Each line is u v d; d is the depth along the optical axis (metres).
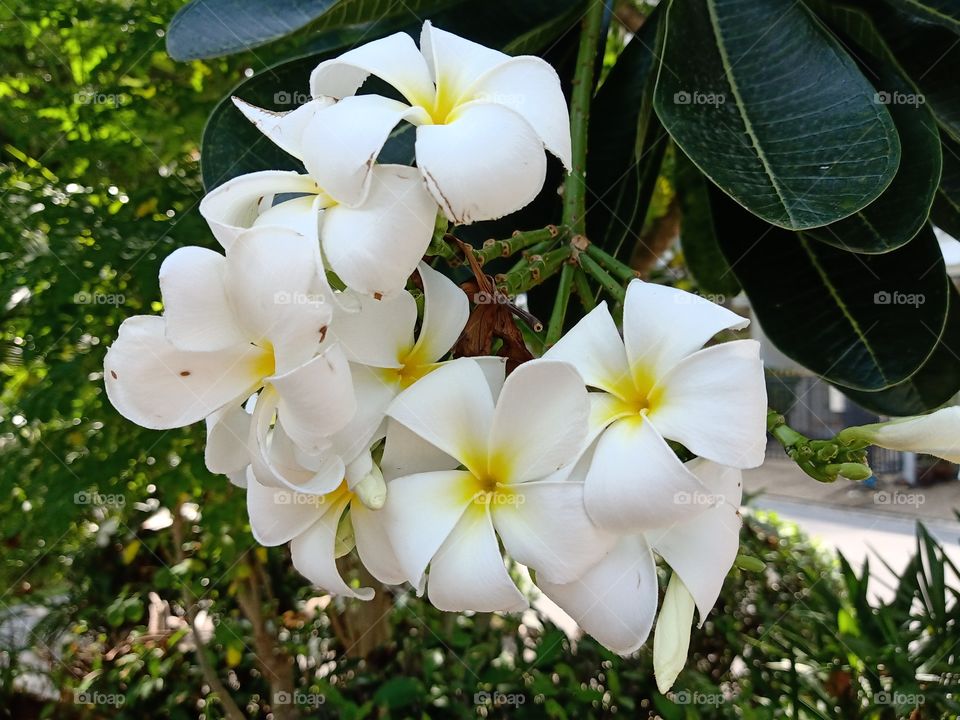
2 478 0.87
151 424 0.24
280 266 0.21
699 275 0.63
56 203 0.83
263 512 0.26
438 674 0.94
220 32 0.36
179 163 0.86
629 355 0.23
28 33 0.81
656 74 0.36
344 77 0.26
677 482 0.21
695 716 0.83
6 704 1.38
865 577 0.90
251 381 0.24
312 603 1.42
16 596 1.41
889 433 0.24
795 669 0.88
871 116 0.31
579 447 0.22
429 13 0.42
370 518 0.25
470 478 0.24
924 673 0.83
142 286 0.77
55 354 0.85
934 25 0.38
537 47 0.45
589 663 0.94
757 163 0.31
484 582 0.22
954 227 0.45
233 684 1.24
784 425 0.27
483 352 0.26
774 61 0.33
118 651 1.35
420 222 0.22
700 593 0.23
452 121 0.22
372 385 0.24
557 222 0.45
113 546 1.44
